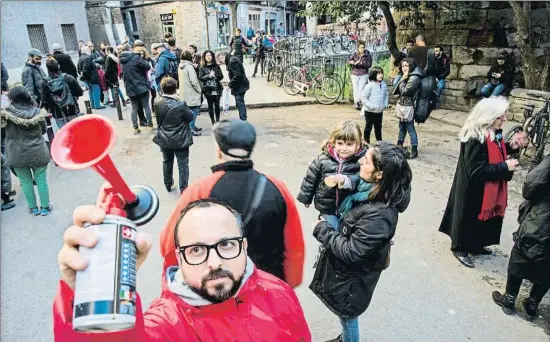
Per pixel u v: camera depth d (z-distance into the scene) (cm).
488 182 315
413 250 376
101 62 1019
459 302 307
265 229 177
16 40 1533
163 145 460
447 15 881
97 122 78
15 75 1517
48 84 643
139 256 79
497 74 770
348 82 1096
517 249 276
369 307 303
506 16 819
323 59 1126
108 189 79
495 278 335
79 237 70
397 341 272
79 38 1814
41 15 1628
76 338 70
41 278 343
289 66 1181
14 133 415
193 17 2473
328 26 2395
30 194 446
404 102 587
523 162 588
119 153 650
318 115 908
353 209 207
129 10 2595
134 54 715
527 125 571
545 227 256
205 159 615
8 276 345
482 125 298
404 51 972
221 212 100
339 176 263
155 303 109
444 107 930
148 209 82
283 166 592
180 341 99
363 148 287
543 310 300
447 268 348
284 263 193
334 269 215
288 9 3584
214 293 96
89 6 1967
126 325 67
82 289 67
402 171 195
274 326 108
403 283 329
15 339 279
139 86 723
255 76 1455
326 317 294
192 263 96
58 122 673
